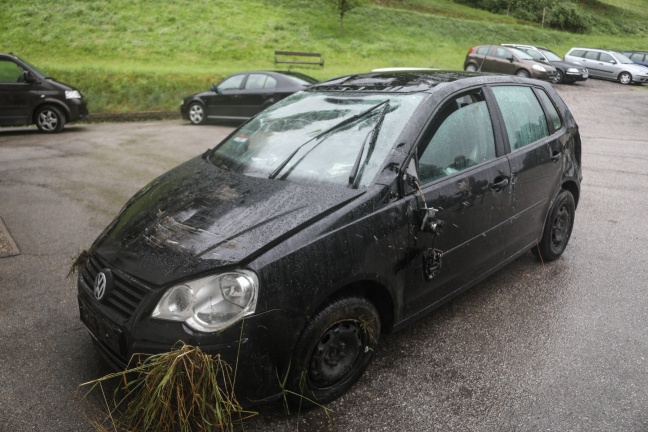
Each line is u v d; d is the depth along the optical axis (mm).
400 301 2990
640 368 3070
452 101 3402
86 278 2896
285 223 2602
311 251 2518
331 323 2617
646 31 52250
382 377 3008
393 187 2879
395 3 44188
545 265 4609
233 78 14047
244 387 2408
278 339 2432
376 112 3305
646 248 5031
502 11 49781
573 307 3838
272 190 2934
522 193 3859
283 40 29672
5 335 3482
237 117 13898
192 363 2240
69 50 24562
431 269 3092
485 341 3387
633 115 15414
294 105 3828
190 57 25484
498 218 3641
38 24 27000
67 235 5512
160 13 30797
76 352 3289
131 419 2465
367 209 2752
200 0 33875
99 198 6918
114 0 31500
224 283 2371
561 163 4359
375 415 2689
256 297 2361
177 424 2438
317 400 2697
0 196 7008
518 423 2621
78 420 2660
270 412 2711
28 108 12430
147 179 7938
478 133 3535
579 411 2701
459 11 46781
